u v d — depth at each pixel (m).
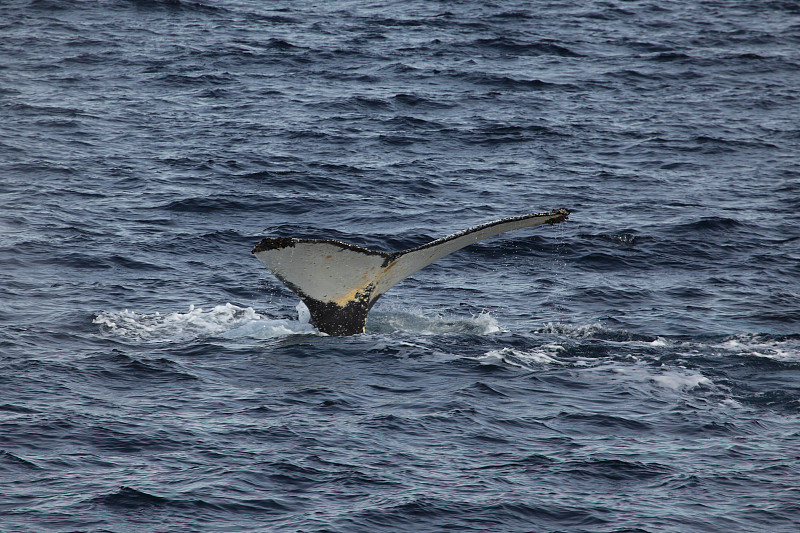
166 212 84.94
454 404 45.81
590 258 77.19
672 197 96.69
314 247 51.66
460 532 34.84
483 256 77.06
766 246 81.50
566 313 63.59
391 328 57.66
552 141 117.81
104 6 186.12
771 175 106.06
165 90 134.00
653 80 154.00
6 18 173.62
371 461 39.91
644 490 38.12
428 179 100.19
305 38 171.88
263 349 52.91
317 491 37.34
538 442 42.25
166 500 36.12
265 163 102.62
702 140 119.94
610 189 99.25
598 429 43.75
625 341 56.69
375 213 88.06
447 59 160.75
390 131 118.88
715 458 41.00
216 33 171.75
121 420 42.91
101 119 117.44
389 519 35.44
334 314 55.12
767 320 62.28
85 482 37.25
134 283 66.19
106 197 88.31
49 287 64.06
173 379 48.22
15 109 119.31
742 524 35.72
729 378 50.47
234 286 67.00
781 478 39.25
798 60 171.38
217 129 115.94
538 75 153.12
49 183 91.44
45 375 47.75
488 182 100.31
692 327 60.47
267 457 39.84
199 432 42.00
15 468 38.03
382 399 46.44
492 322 59.91
